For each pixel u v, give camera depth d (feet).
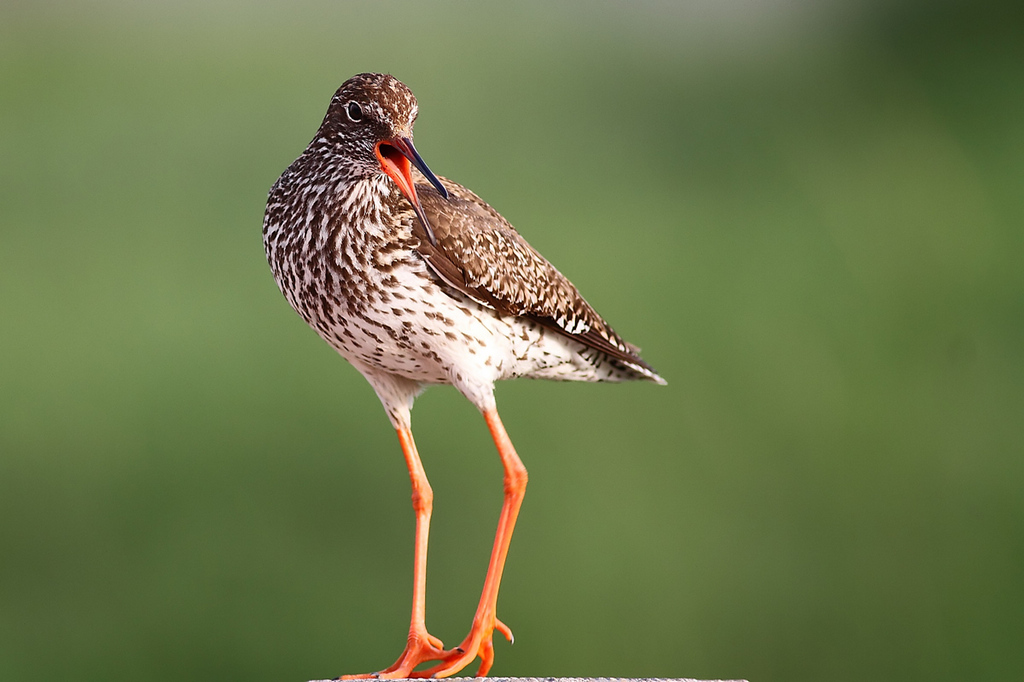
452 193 34.12
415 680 29.84
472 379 33.01
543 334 35.09
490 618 32.48
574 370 36.81
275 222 32.68
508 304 33.30
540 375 36.86
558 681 28.99
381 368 33.94
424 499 34.14
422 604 32.86
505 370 34.88
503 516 33.12
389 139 31.32
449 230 31.91
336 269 31.55
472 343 32.76
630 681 28.96
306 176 32.40
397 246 31.30
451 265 31.86
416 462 34.47
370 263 31.32
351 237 31.24
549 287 34.50
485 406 33.14
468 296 32.27
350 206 31.35
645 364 37.93
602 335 36.17
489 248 32.76
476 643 32.01
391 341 32.50
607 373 37.76
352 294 31.71
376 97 31.48
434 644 33.09
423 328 32.14
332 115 32.24
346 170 31.76
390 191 31.63
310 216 31.81
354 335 32.58
